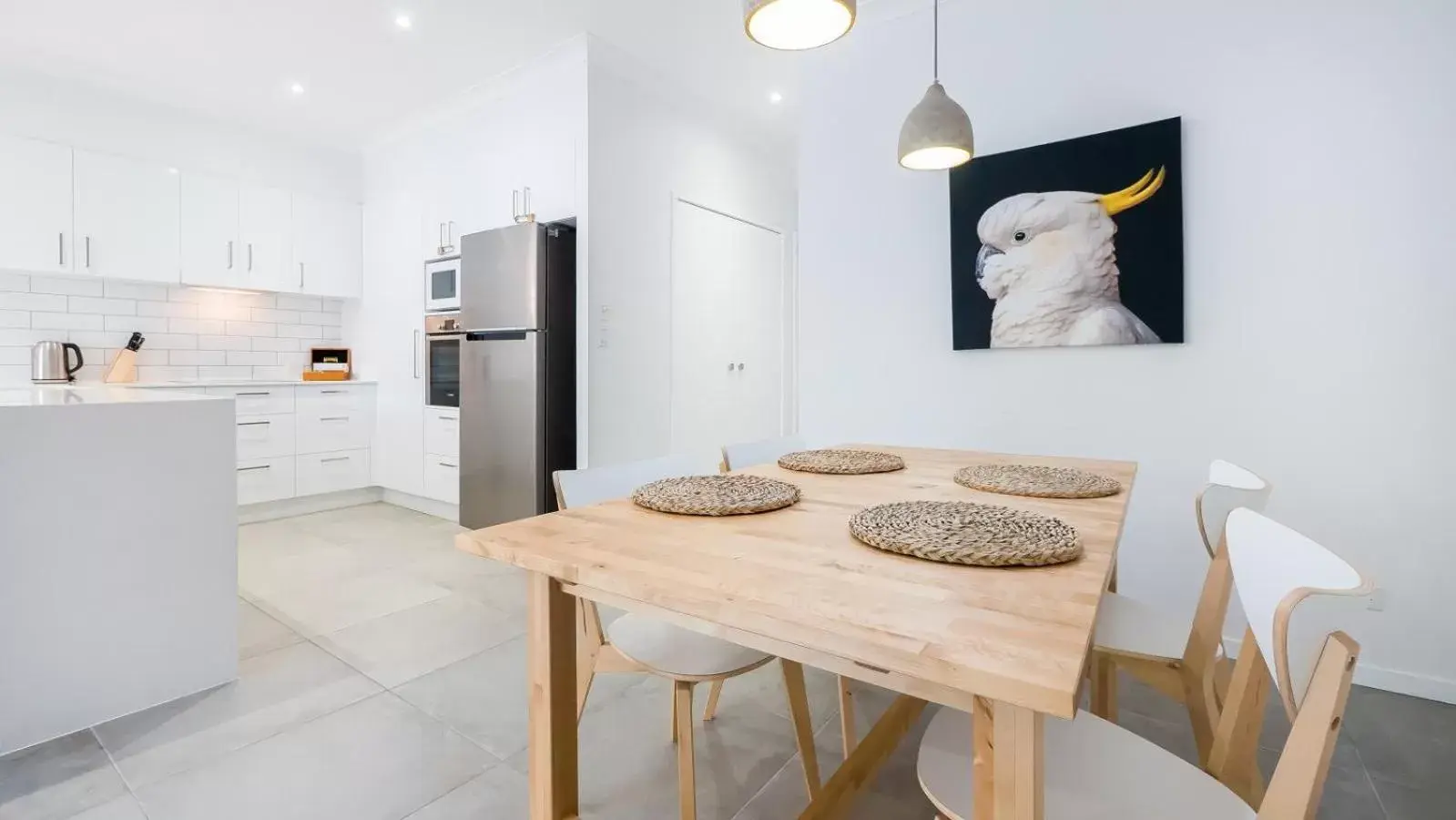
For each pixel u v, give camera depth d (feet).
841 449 7.46
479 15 10.11
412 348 14.74
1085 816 2.81
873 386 9.88
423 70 11.84
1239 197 7.36
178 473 6.60
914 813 4.98
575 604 3.62
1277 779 2.36
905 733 5.03
